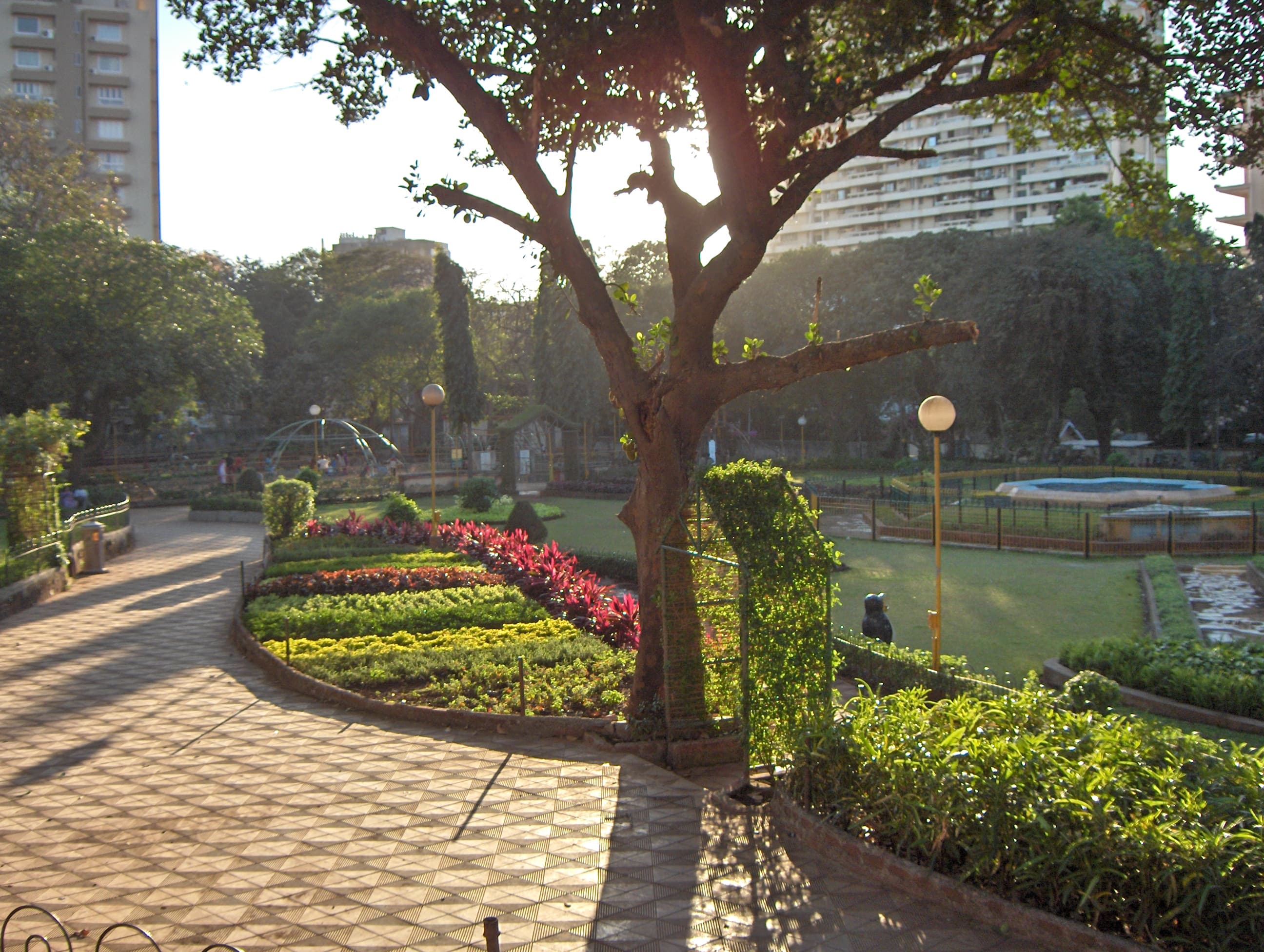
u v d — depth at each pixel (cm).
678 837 645
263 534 2808
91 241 3706
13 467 1828
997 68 1075
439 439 5916
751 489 789
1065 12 825
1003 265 4050
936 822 552
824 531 2634
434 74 873
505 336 5903
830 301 4881
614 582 1920
